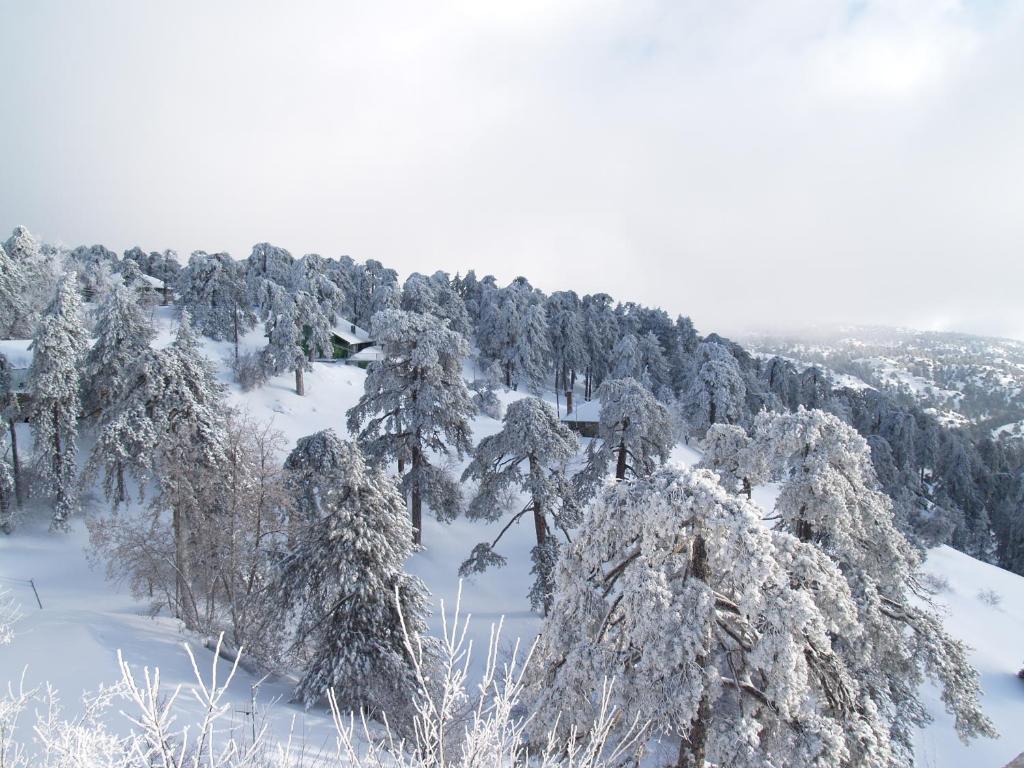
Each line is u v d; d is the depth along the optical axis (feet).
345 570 47.42
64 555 90.68
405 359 90.89
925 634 44.37
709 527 29.30
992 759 56.54
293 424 141.18
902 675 44.96
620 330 274.98
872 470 51.83
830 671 32.83
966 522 204.54
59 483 96.32
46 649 44.09
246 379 148.36
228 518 63.46
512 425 77.15
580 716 29.22
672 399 194.18
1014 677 74.90
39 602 62.18
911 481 181.78
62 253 197.26
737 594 31.24
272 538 67.62
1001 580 115.75
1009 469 270.05
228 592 63.46
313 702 45.27
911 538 103.14
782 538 33.99
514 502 106.83
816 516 45.80
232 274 184.44
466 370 230.07
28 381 97.60
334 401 160.25
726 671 34.76
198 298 178.40
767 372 237.45
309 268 202.49
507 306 216.74
